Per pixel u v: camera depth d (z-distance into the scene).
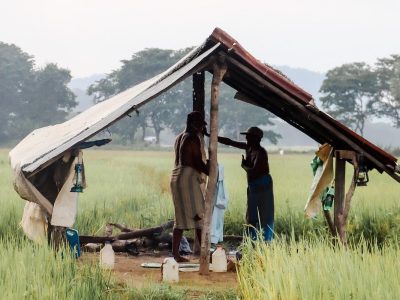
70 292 7.78
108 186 25.88
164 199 20.59
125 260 12.98
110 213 18.00
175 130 130.50
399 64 128.75
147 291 9.20
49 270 8.39
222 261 11.78
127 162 55.88
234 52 11.19
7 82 136.25
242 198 19.53
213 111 11.46
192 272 11.63
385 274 7.75
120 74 137.00
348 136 11.97
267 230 12.80
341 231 12.39
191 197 12.28
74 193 10.62
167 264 10.73
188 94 128.12
